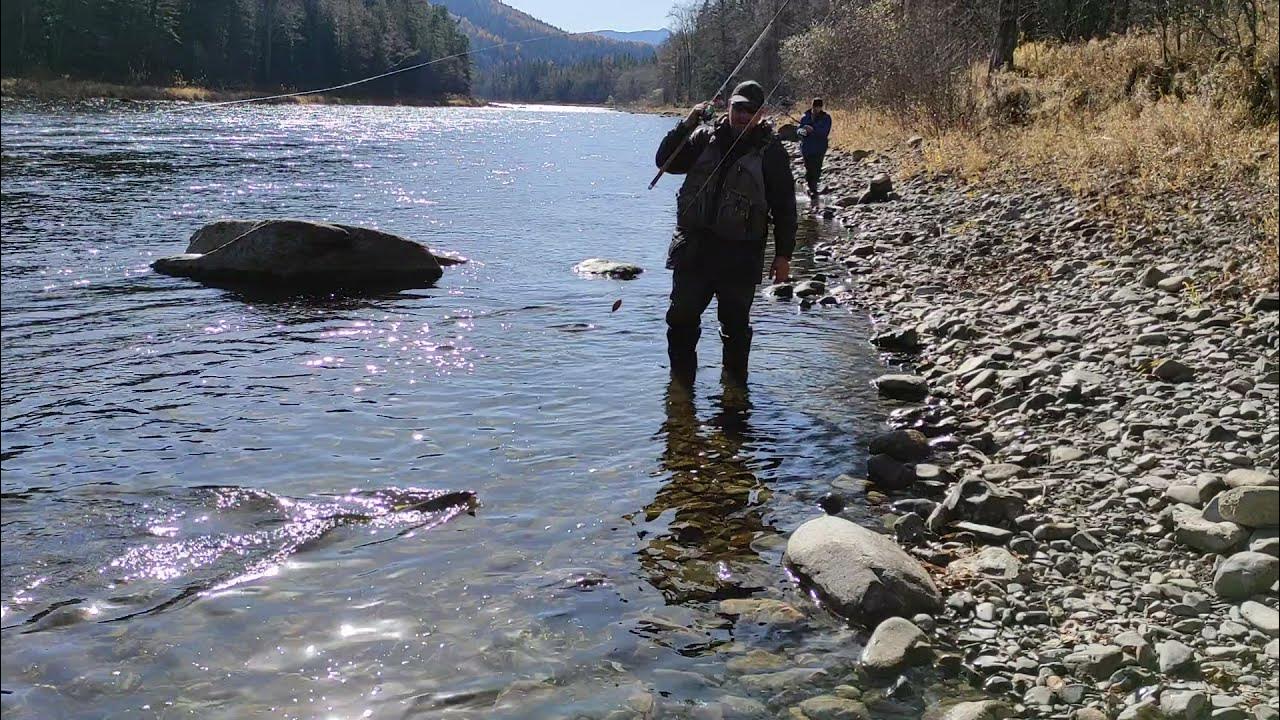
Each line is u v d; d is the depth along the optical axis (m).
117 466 4.89
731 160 6.23
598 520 4.37
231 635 3.36
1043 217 11.95
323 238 10.13
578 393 6.21
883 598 3.54
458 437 5.38
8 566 3.77
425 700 3.02
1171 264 8.59
